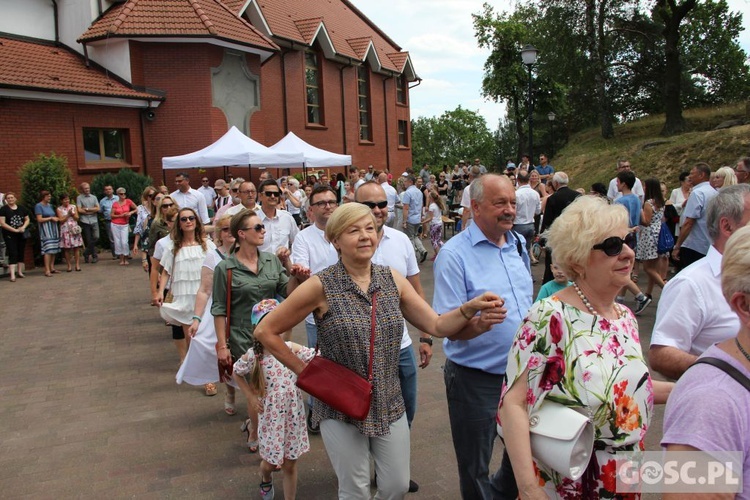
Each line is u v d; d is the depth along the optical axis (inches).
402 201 545.0
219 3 837.2
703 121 1035.9
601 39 1213.1
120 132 732.0
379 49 1350.9
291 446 150.0
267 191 257.3
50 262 543.8
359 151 1210.0
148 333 336.2
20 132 620.4
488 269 130.5
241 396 237.5
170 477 171.9
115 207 593.0
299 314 114.5
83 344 317.1
